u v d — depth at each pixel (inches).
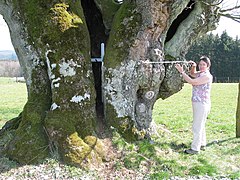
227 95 1036.5
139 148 244.8
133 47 255.6
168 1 250.5
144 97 272.1
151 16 253.0
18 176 208.1
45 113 242.4
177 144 277.6
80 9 263.3
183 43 286.7
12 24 260.4
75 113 237.8
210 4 271.0
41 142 228.5
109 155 234.1
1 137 270.7
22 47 257.0
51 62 242.5
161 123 414.9
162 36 265.3
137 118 269.7
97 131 251.1
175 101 835.4
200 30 290.7
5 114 577.3
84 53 250.4
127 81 258.7
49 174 210.4
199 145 260.1
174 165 228.2
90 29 307.0
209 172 224.2
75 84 242.1
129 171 221.5
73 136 227.8
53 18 243.1
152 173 219.1
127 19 259.8
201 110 257.6
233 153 275.3
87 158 221.0
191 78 277.0
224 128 398.9
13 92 1165.7
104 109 265.7
